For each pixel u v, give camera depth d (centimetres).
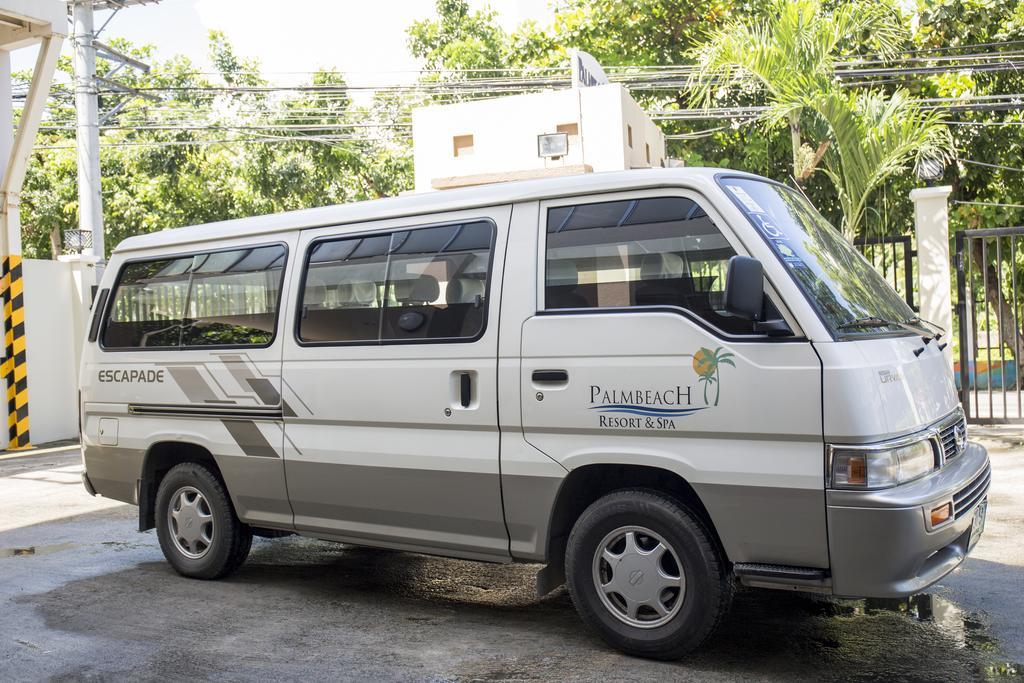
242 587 582
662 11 2008
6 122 1302
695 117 1698
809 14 1205
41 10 1207
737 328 404
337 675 427
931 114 1672
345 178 2875
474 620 507
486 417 464
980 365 1639
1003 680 398
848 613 494
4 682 429
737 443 402
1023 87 1764
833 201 1783
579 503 469
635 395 423
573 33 2134
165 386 597
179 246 609
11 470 1105
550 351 446
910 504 373
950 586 531
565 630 485
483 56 2578
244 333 564
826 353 384
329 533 537
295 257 548
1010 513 689
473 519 474
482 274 474
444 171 1095
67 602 557
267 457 548
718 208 416
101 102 2539
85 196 1639
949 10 1736
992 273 1830
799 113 1241
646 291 429
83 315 1405
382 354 500
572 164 1026
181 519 605
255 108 2648
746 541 402
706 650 444
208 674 432
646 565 425
